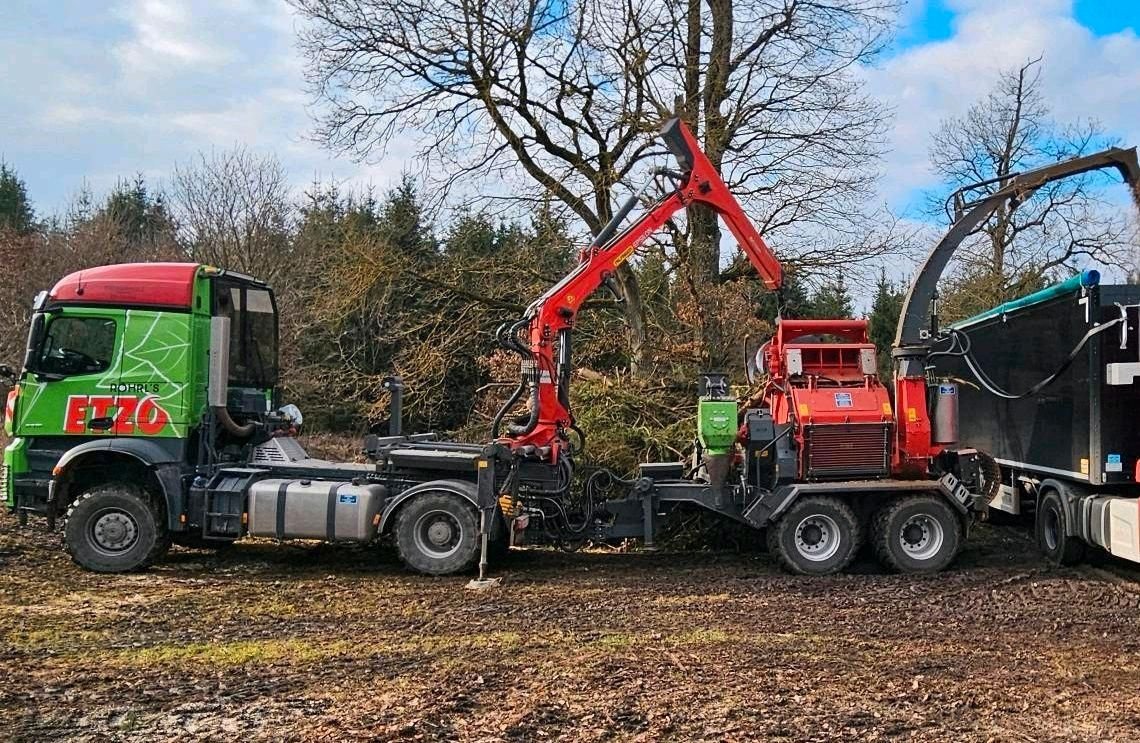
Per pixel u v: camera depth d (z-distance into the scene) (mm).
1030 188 8773
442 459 8234
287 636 6156
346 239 16250
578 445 10508
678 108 14078
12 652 5715
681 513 9547
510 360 14836
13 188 43031
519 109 15047
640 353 13641
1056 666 5469
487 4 14188
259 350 9719
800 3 14367
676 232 13602
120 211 35781
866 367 8641
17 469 8391
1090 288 8242
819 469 8430
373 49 14688
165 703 4746
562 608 7000
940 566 8352
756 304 14531
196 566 8578
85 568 8250
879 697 4816
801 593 7551
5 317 24922
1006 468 10398
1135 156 8688
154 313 8375
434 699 4762
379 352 21016
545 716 4492
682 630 6324
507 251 15633
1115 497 8305
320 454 19094
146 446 8258
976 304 21328
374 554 9195
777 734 4273
